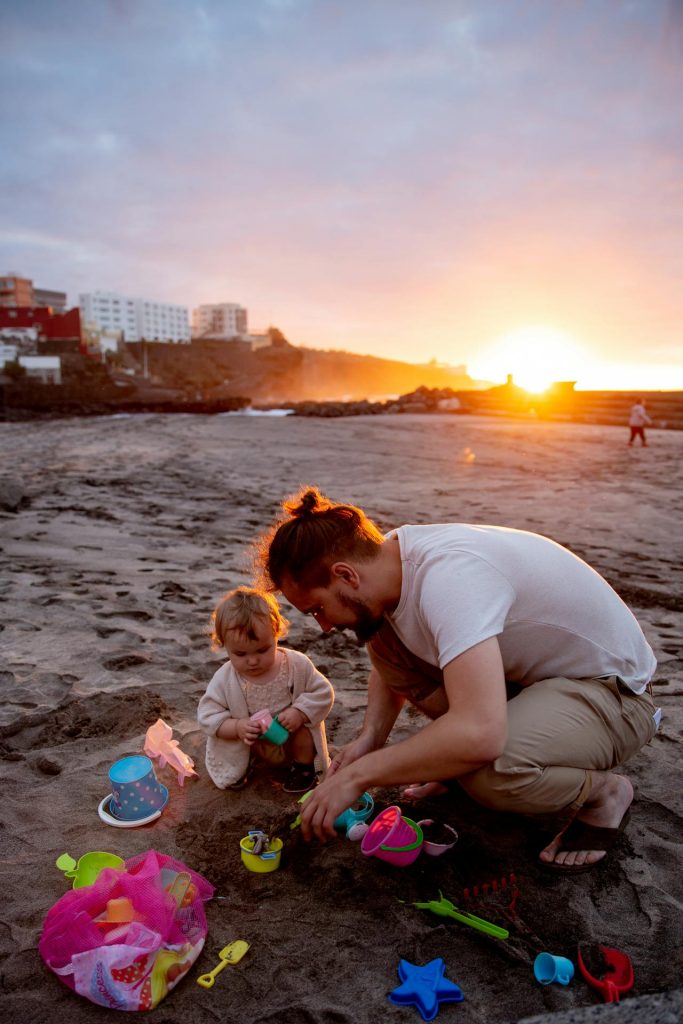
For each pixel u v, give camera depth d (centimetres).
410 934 195
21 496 816
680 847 231
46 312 10975
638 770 275
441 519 791
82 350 10506
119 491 948
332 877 218
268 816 250
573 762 207
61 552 598
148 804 245
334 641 413
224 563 578
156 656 377
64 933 178
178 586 504
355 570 201
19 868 218
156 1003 171
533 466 1300
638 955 188
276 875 219
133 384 9756
